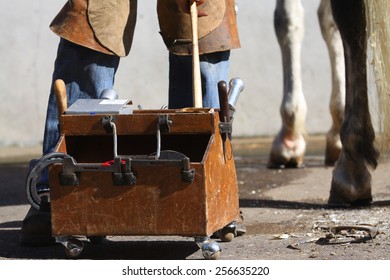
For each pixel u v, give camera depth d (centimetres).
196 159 795
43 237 838
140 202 734
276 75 2033
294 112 1498
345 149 1045
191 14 818
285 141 1506
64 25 838
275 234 886
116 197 738
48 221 833
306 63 2030
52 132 861
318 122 2038
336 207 1047
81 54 845
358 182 1040
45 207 831
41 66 2009
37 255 809
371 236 843
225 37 858
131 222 737
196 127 742
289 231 899
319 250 807
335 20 1022
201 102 816
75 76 848
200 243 739
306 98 2034
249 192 1230
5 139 2012
